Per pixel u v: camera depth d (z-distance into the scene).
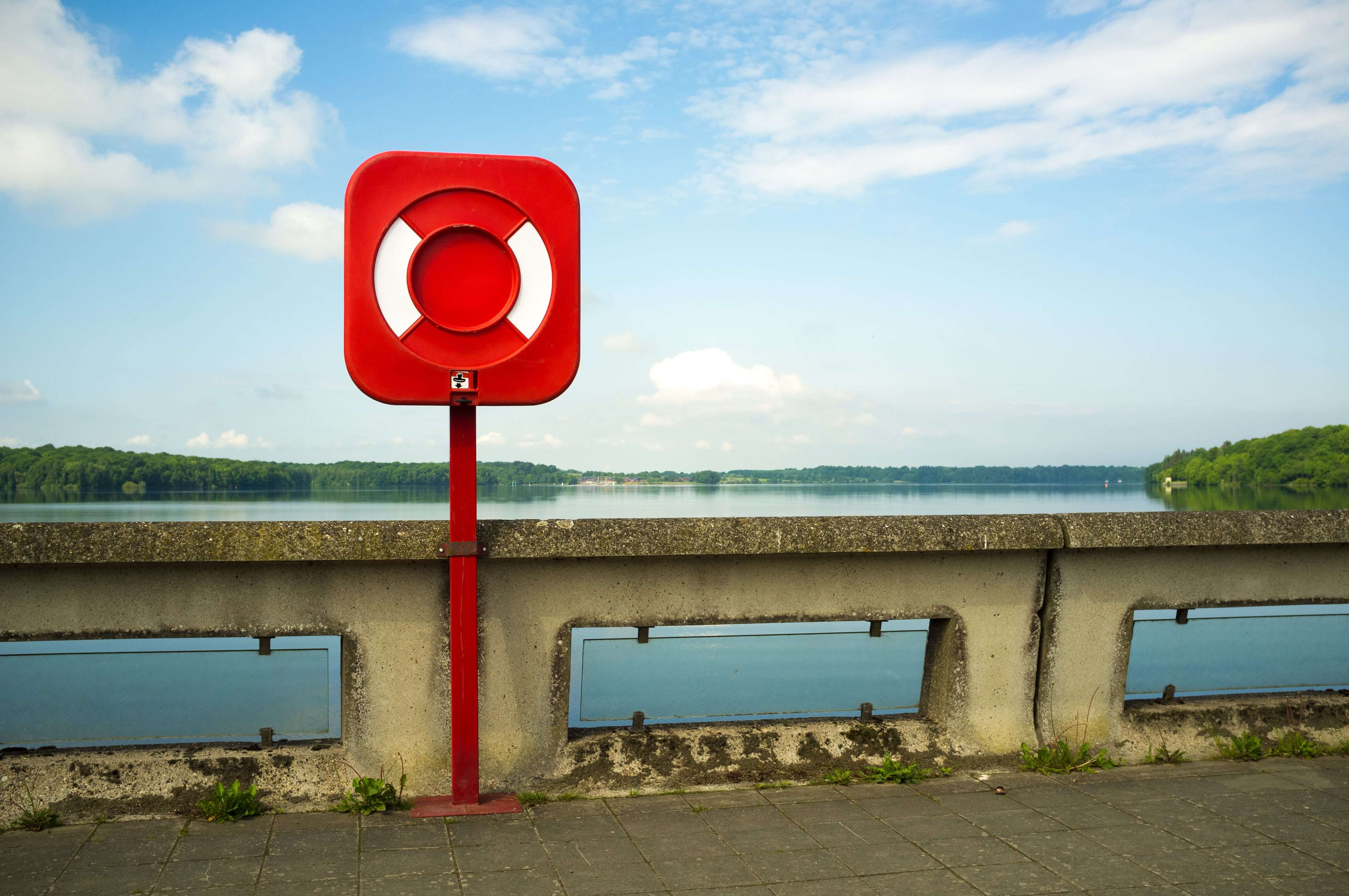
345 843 3.46
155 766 3.77
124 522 3.71
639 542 4.01
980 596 4.46
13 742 3.84
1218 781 4.28
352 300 3.61
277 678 4.01
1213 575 4.72
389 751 3.92
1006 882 3.18
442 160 3.67
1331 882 3.20
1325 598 4.86
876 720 4.48
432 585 3.94
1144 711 4.68
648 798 4.02
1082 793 4.11
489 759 4.00
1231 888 3.14
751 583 4.22
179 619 3.76
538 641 4.03
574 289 3.75
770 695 4.46
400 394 3.64
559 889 3.07
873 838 3.57
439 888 3.07
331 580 3.86
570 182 3.76
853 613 4.33
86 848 3.38
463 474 3.74
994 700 4.50
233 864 3.26
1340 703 4.88
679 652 4.38
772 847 3.47
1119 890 3.12
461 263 3.69
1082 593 4.56
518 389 3.71
